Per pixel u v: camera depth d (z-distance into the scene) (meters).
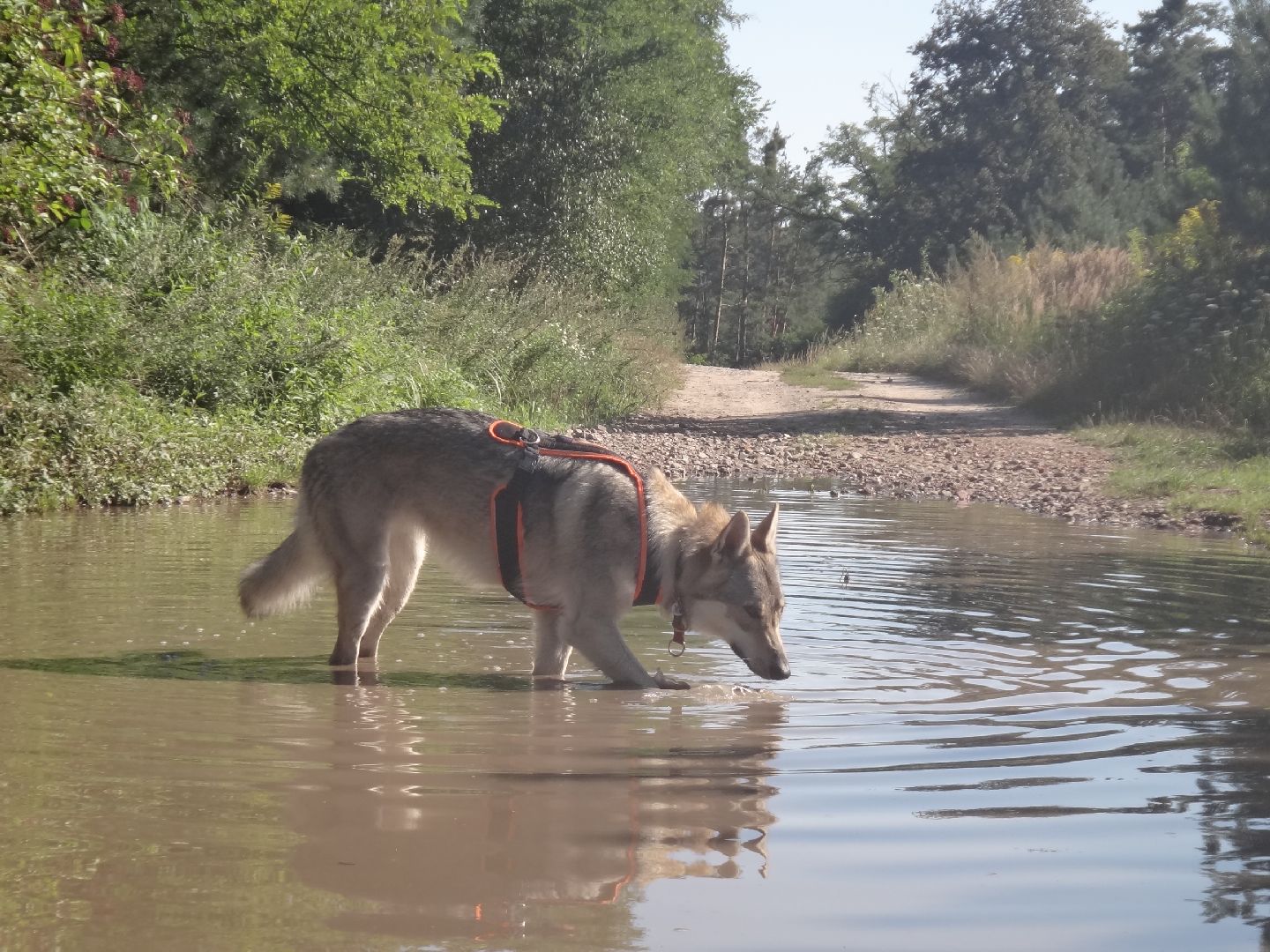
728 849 3.19
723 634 5.97
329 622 7.00
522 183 34.59
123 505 11.45
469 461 6.10
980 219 63.62
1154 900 2.84
